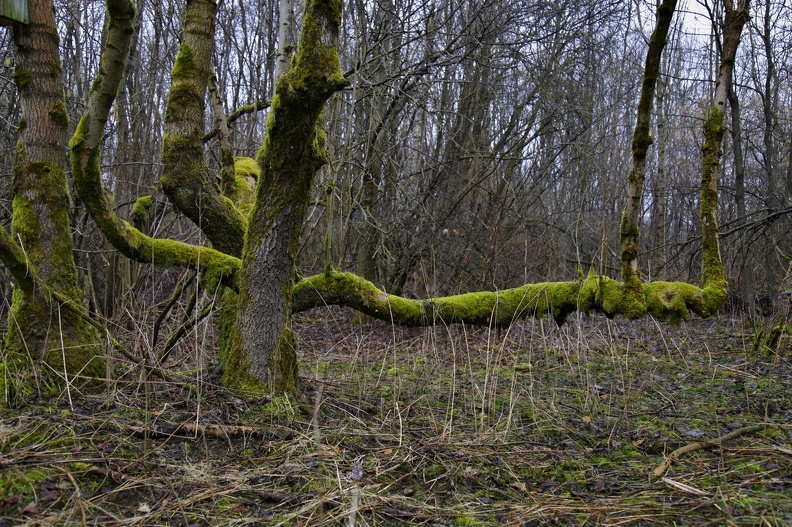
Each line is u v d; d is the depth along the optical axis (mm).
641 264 13523
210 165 11102
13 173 3912
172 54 11523
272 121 3613
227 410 3756
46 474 2842
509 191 11594
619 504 3080
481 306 4797
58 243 3906
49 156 3877
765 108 10961
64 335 3863
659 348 7957
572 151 12398
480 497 3152
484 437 3990
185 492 2871
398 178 10438
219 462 3227
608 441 4090
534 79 10820
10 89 8805
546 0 9773
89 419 3432
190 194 4695
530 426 4391
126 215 9695
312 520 2680
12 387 3582
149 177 10391
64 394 3723
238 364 4117
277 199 3904
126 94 9406
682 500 3123
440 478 3326
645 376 6113
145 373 4090
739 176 10492
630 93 14664
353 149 8844
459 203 11297
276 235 3990
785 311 7324
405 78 9250
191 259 4445
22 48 3818
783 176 12219
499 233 10664
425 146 12430
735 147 10492
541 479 3463
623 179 15617
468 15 9914
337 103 7602
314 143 3822
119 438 3273
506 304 4816
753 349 7422
